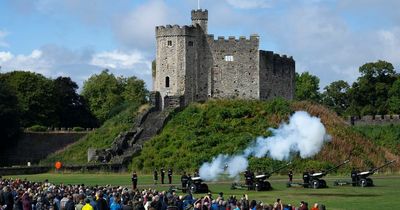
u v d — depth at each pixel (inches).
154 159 4419.3
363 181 3294.8
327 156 4293.8
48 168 4384.8
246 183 3105.3
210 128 4726.9
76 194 1879.9
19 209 1761.8
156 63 5359.3
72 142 5728.3
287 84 5831.7
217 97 5354.3
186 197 1957.4
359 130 5162.4
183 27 5260.8
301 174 4089.6
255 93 5398.6
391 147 5270.7
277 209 1656.0
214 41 5374.0
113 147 4672.7
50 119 6830.7
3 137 5536.4
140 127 4945.9
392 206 2384.4
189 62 5280.5
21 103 6427.2
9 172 4158.5
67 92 7229.3
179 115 5054.1
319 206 1713.8
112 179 3683.6
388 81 7130.9
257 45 5413.4
